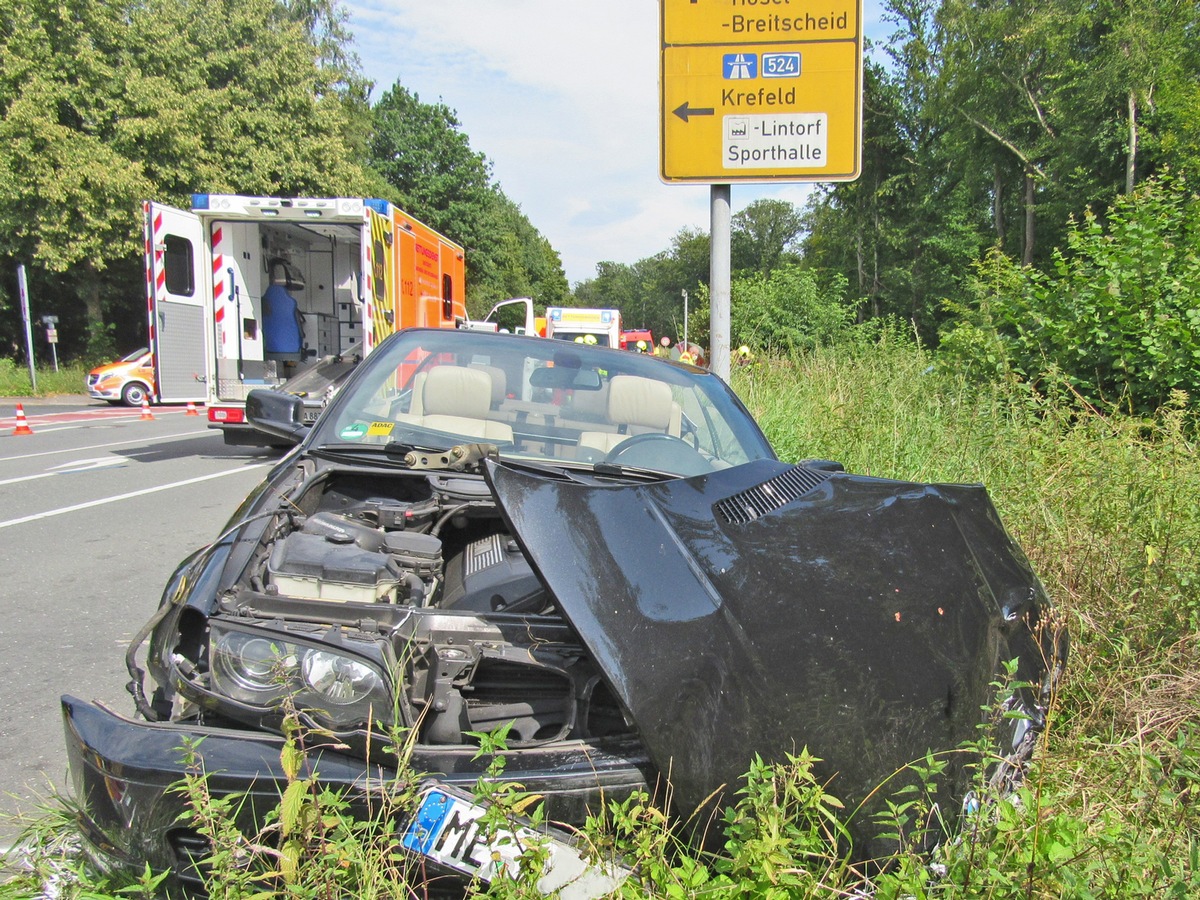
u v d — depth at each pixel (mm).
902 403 7602
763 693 1905
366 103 45406
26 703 3691
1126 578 3928
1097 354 8234
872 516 2709
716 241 7270
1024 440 5883
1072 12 32188
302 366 12078
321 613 2104
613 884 1727
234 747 1851
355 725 1870
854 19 6887
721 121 7031
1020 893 1879
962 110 35438
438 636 2111
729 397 3893
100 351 31000
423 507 2918
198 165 28953
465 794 1801
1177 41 27516
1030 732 2402
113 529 7281
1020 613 2619
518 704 2154
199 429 16297
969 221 39125
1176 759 2635
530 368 3674
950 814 1946
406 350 3715
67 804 2268
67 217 26188
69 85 27031
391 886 1719
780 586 2191
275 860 1748
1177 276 8203
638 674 1858
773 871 1627
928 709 2023
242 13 31812
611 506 2268
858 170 7000
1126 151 28578
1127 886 1967
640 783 1872
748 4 6922
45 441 13836
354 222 11391
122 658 4277
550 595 1945
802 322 16391
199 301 11414
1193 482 4676
